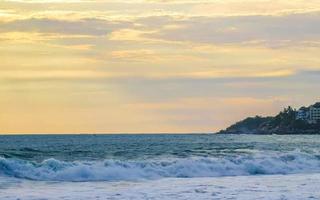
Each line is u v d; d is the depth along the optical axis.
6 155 50.34
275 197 29.88
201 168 43.94
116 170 40.56
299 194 31.16
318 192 32.09
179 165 43.22
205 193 31.30
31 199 28.92
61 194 30.80
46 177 38.75
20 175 38.75
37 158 49.75
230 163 45.91
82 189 33.12
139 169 41.66
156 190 32.59
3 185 34.88
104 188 33.66
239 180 39.03
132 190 32.56
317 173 45.72
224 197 29.77
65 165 40.53
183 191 32.16
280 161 48.72
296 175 43.72
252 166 46.06
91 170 39.81
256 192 31.91
